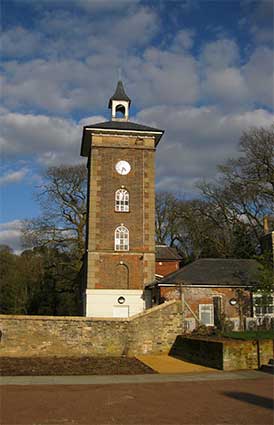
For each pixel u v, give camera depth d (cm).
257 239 4825
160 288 3122
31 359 2323
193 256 5909
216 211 5362
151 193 3778
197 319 2859
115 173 3784
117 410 1179
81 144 4216
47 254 5206
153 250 3662
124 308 3534
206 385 1579
